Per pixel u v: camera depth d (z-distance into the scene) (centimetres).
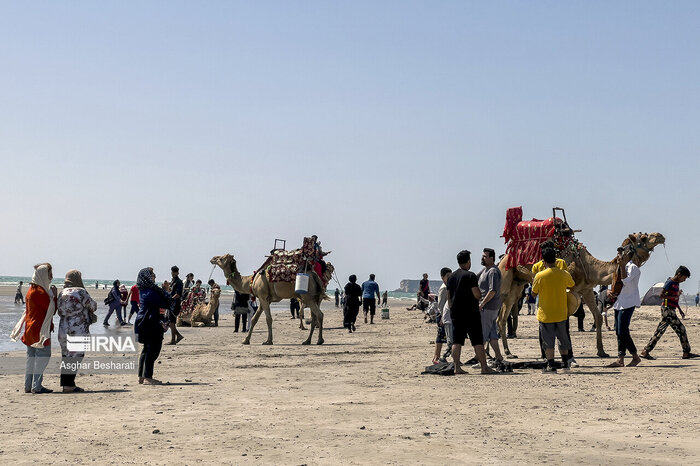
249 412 1020
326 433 868
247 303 2905
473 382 1280
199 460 744
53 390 1273
